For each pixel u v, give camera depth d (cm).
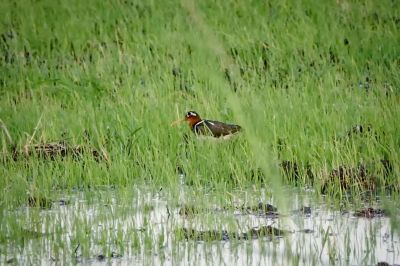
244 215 1122
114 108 1580
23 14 2272
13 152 1388
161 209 1153
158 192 1234
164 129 1467
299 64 1861
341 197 1169
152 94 1648
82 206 1176
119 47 1989
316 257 952
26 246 1020
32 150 1380
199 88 1662
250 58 1900
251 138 562
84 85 1747
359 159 1316
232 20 2161
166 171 1258
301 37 2044
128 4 2317
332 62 1886
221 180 1234
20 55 1975
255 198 1189
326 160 1320
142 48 1961
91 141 1416
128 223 1092
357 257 949
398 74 1744
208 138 1398
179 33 1992
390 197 1180
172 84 1712
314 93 1634
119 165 1297
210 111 1558
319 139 1382
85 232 1035
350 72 1830
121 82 1820
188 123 1454
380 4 2245
